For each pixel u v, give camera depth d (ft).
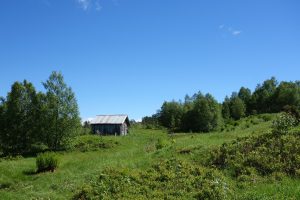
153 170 75.25
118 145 170.81
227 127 188.03
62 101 166.30
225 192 59.67
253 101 380.37
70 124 165.27
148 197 61.62
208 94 334.44
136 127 346.33
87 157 132.46
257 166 71.77
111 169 76.43
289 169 67.77
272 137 83.20
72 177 86.43
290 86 356.18
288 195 52.60
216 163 78.59
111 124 256.73
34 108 168.25
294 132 84.02
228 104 368.48
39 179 92.94
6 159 139.23
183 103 394.11
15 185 90.63
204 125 295.48
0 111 167.94
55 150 163.22
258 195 54.29
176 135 228.63
